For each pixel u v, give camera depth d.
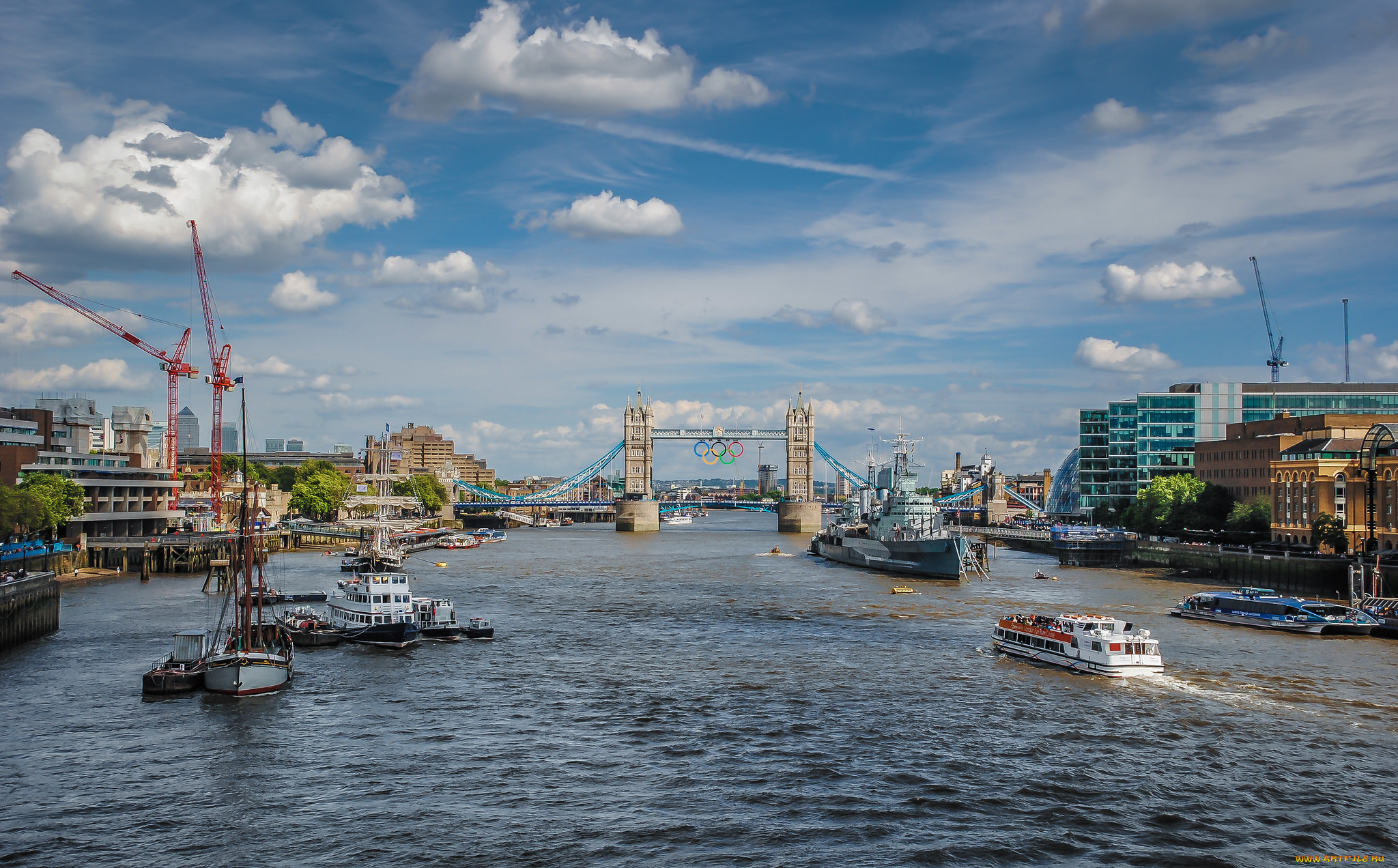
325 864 64.75
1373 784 78.62
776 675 115.88
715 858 65.56
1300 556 193.38
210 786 78.44
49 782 79.19
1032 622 127.94
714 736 91.12
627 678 114.44
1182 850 66.94
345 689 109.62
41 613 139.00
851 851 66.56
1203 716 97.31
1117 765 82.75
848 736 91.06
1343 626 141.38
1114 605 175.25
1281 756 85.06
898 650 131.50
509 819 71.88
